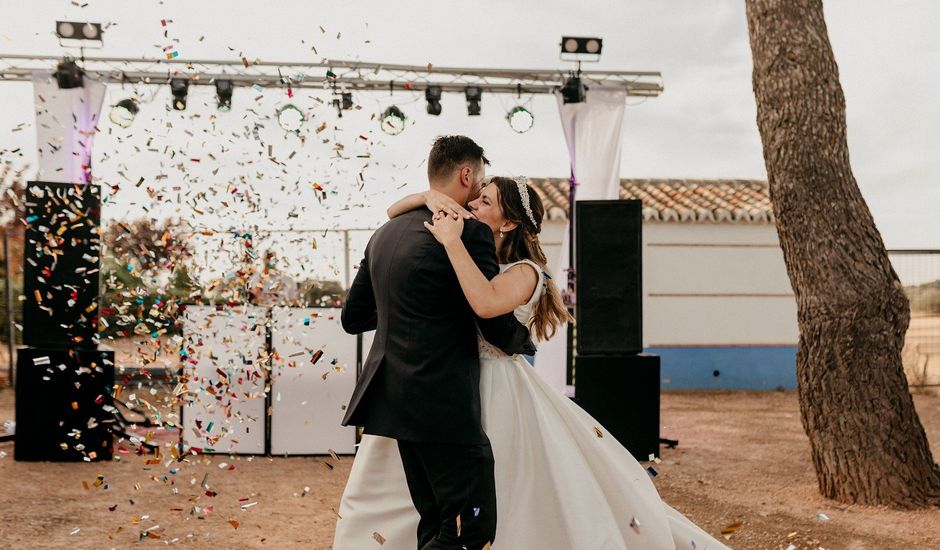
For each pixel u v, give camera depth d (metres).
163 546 3.82
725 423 8.31
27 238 5.70
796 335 11.50
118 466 5.59
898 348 4.66
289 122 6.29
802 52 4.71
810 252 4.70
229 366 5.88
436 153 2.45
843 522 4.27
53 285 5.71
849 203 4.66
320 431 6.32
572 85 7.52
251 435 6.25
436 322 2.27
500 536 2.46
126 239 4.76
